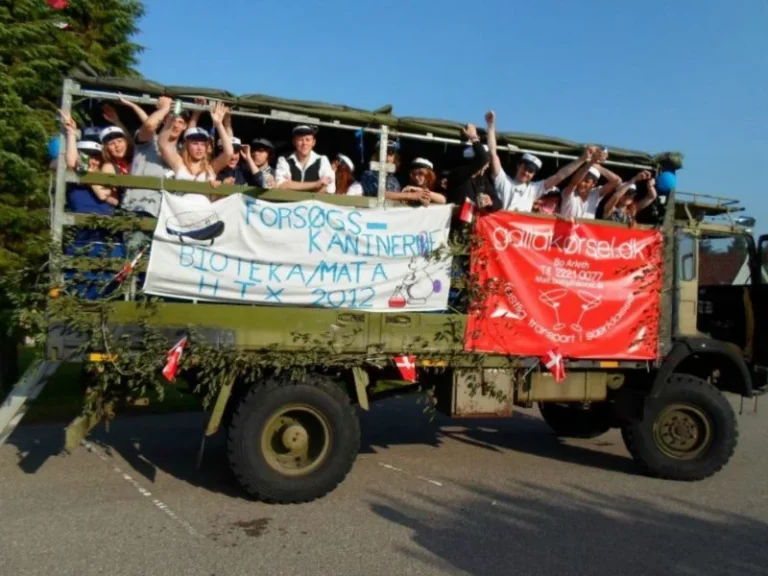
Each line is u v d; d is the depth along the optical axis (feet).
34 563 14.70
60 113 18.22
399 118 20.68
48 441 25.53
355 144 23.85
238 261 18.72
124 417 30.58
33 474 21.30
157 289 18.03
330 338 19.38
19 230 34.37
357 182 23.00
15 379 36.35
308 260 19.33
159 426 28.84
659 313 23.39
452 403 21.26
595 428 28.76
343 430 19.22
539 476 22.95
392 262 20.15
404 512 18.65
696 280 24.49
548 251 21.93
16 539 15.98
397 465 23.71
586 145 22.89
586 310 22.38
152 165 20.03
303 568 14.84
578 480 22.61
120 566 14.67
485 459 25.12
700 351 23.75
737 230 25.88
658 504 20.25
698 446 23.35
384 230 20.10
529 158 22.48
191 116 20.62
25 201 34.83
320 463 19.13
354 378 19.83
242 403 18.66
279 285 19.06
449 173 23.44
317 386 19.20
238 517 17.88
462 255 20.98
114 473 21.62
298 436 18.86
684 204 25.80
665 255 23.62
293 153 21.89
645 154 23.61
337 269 19.60
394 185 21.62
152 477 21.29
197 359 18.07
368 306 19.84
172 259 18.13
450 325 20.63
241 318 18.58
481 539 16.81
